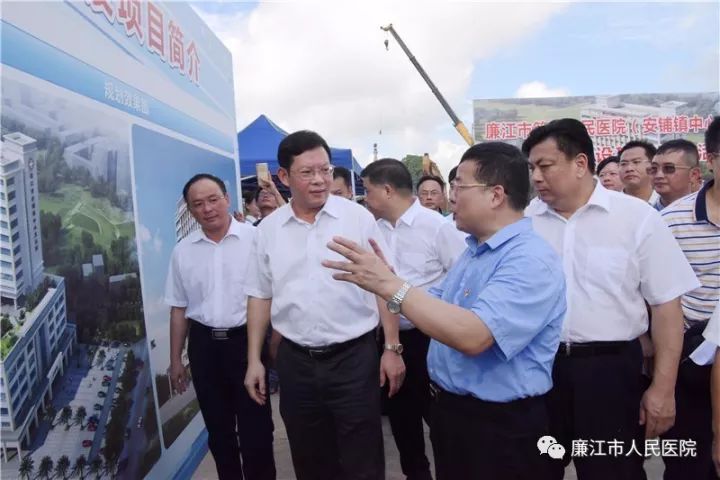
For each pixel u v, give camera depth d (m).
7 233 1.70
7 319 1.69
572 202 1.99
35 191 1.86
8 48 1.74
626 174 3.52
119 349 2.43
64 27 2.07
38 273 1.86
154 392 2.80
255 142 6.89
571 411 1.97
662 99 14.01
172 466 3.01
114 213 2.43
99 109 2.32
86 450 2.14
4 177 1.69
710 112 13.90
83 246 2.17
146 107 2.81
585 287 1.93
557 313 1.53
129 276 2.56
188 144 3.45
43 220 1.90
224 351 2.64
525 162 1.57
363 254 1.42
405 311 1.38
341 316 2.12
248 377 2.35
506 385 1.51
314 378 2.14
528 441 1.55
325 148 2.16
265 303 2.38
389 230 2.91
